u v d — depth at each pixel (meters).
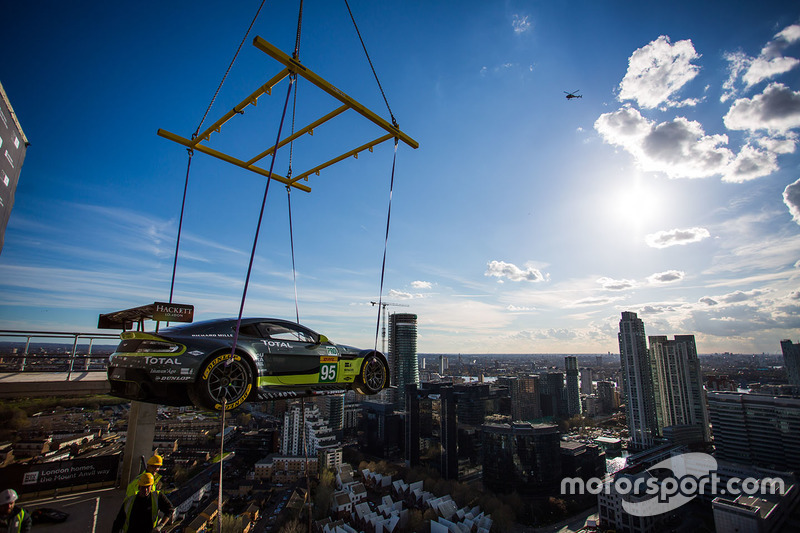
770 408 130.50
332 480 115.44
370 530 79.75
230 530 77.31
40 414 118.38
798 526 76.94
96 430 125.06
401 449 174.38
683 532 84.44
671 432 178.75
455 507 94.62
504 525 89.12
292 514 88.69
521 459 122.50
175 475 115.88
